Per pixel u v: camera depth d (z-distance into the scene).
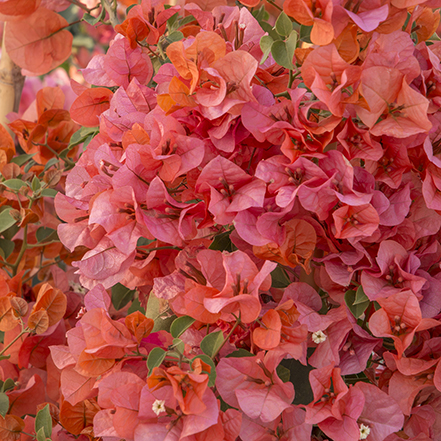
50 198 1.05
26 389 0.92
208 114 0.79
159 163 0.80
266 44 0.81
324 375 0.78
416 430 0.82
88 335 0.79
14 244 0.99
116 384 0.78
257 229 0.78
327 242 0.81
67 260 1.04
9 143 1.01
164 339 0.83
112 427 0.78
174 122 0.80
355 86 0.78
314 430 0.81
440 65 0.81
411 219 0.82
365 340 0.81
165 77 0.83
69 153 1.04
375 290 0.79
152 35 0.86
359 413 0.77
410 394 0.80
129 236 0.80
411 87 0.79
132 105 0.84
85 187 0.83
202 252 0.79
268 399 0.77
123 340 0.79
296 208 0.80
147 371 0.81
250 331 0.81
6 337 0.93
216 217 0.78
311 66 0.77
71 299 0.99
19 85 1.05
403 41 0.78
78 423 0.86
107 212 0.80
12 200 1.00
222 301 0.76
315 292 0.81
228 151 0.79
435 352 0.80
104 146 0.82
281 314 0.79
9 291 0.94
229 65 0.78
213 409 0.75
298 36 0.81
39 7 0.99
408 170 0.81
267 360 0.78
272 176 0.78
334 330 0.81
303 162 0.77
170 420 0.77
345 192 0.78
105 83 0.86
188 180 0.81
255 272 0.78
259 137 0.79
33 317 0.90
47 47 1.02
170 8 0.87
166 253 0.84
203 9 0.94
